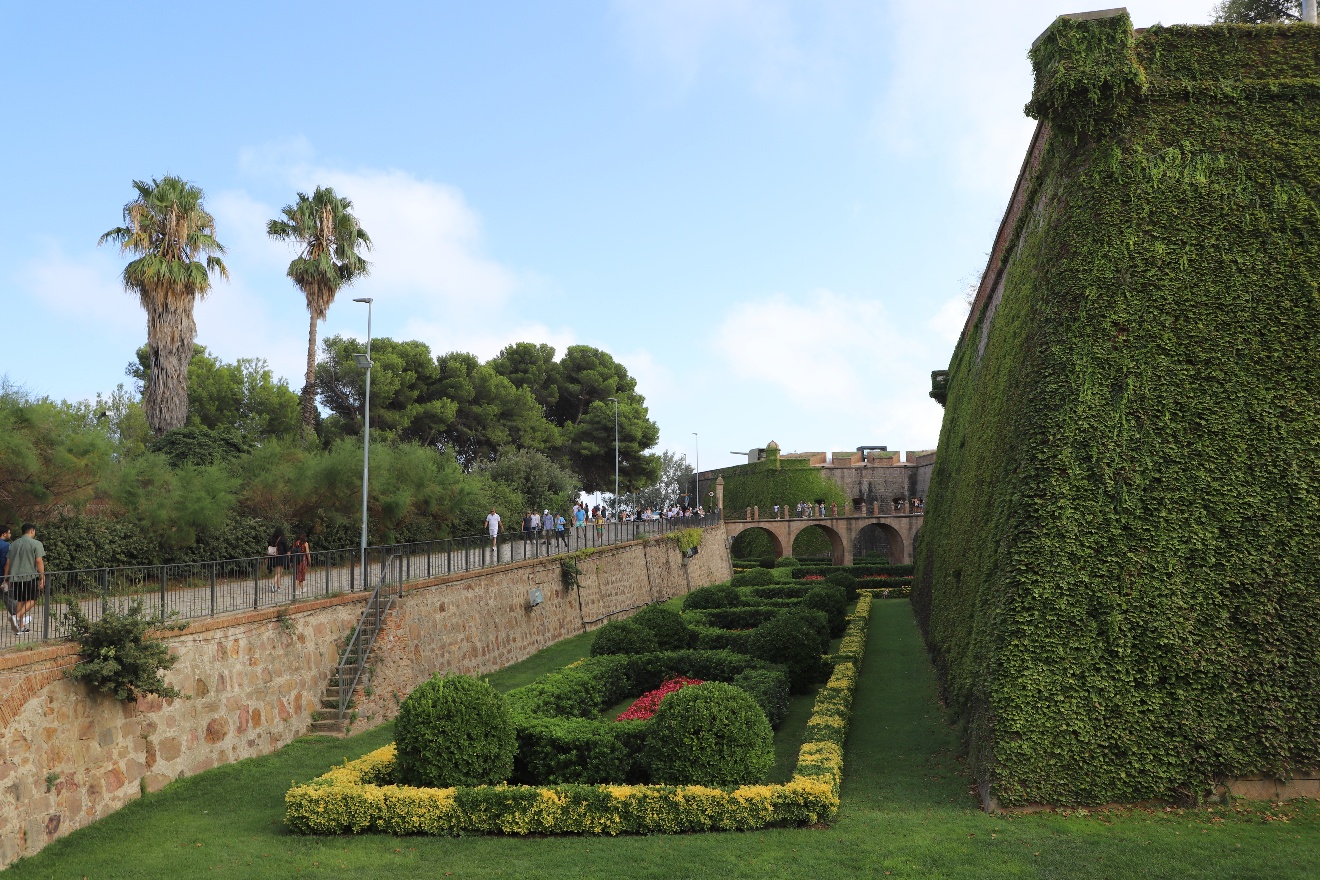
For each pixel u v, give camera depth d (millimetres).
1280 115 11023
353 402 45531
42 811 9398
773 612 24250
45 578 10602
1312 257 10562
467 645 20391
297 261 32625
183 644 12078
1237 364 10391
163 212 25453
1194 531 10031
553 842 9109
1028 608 10141
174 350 25641
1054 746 9711
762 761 9922
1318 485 9953
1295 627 9664
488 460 51219
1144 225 10898
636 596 35312
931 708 14961
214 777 11969
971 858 8094
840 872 7852
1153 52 11297
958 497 18594
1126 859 7953
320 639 15453
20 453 17375
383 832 9586
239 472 24953
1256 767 9445
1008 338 14398
